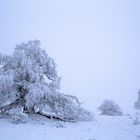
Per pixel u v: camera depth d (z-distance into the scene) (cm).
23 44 1912
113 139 1244
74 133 1348
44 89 1652
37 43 1931
